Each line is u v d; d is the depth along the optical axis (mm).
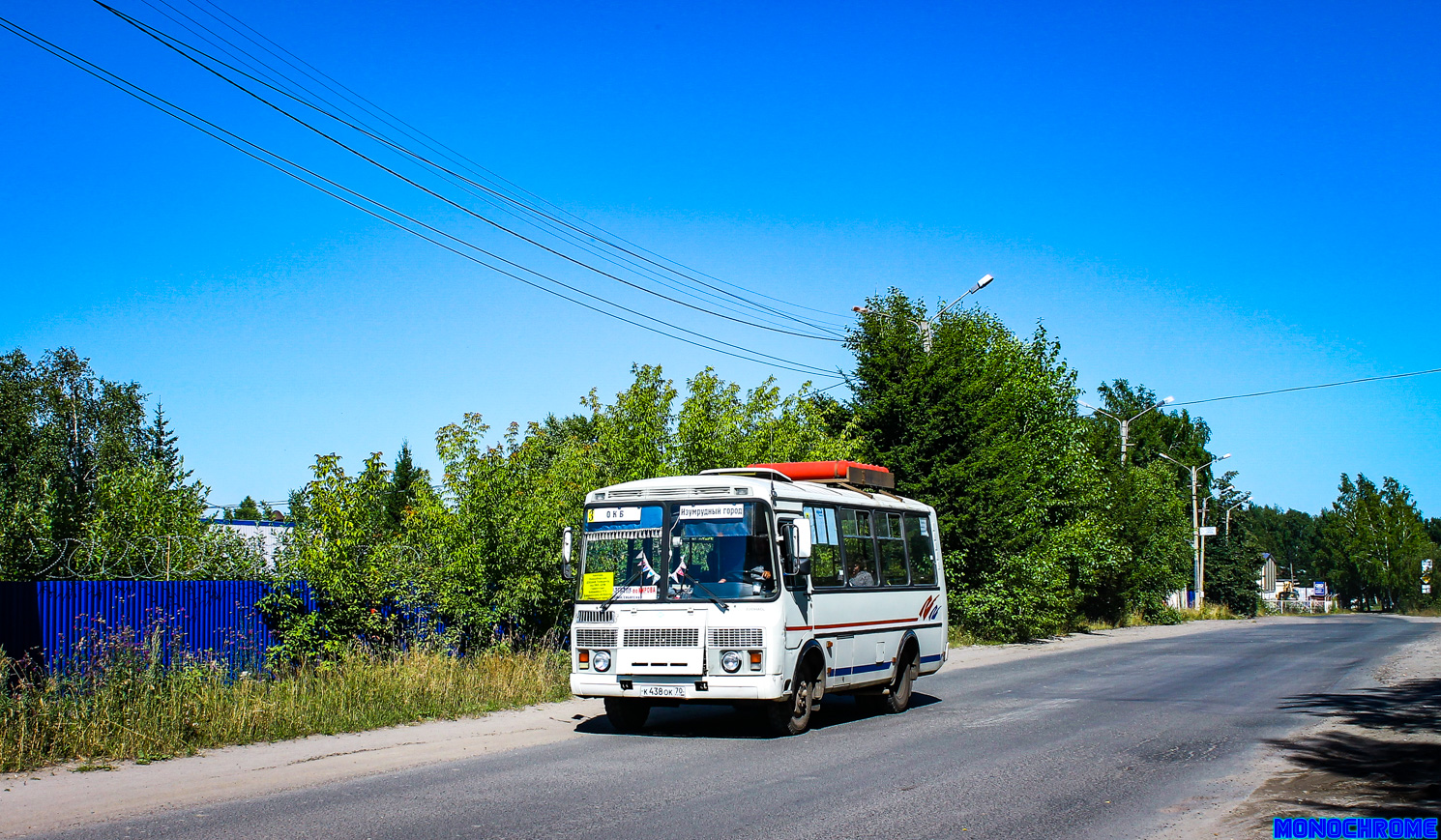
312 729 12867
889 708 15648
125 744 11062
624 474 21844
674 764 10805
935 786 9586
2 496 21406
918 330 31953
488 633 18797
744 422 24266
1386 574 104438
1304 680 19844
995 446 30812
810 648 13102
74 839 7652
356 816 8359
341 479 17297
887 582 15844
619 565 12922
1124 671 22328
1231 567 72750
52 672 12234
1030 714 14883
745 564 12477
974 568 31312
